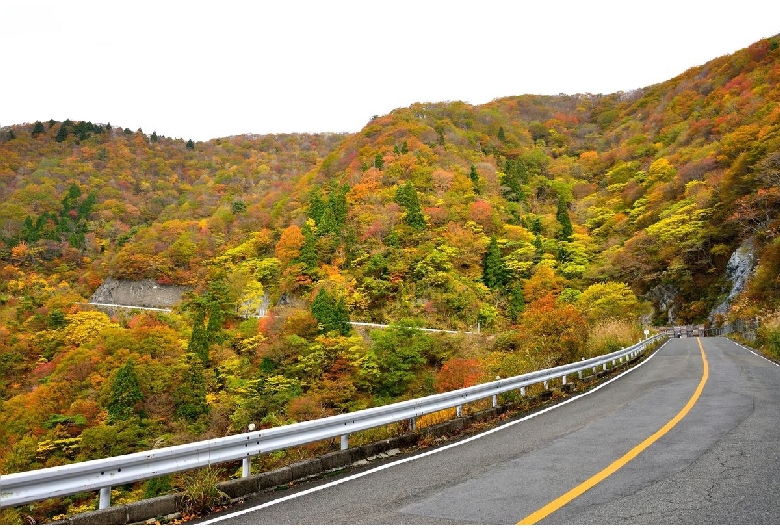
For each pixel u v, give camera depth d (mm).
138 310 64875
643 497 4809
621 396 12172
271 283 58312
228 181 132000
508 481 5621
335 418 6945
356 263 54250
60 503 16438
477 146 106000
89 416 29891
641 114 137125
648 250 61125
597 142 135875
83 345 41812
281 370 36156
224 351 41250
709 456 6191
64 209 108250
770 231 43594
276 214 79938
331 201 68250
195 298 58500
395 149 85750
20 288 71250
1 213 100625
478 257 58375
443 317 47875
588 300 44906
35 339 49000
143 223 108688
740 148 62656
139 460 4938
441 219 62656
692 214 57562
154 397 32094
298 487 6035
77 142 148125
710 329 46969
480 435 8727
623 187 90750
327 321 40219
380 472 6527
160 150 156000
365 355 35031
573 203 93625
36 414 31266
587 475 5660
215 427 30906
